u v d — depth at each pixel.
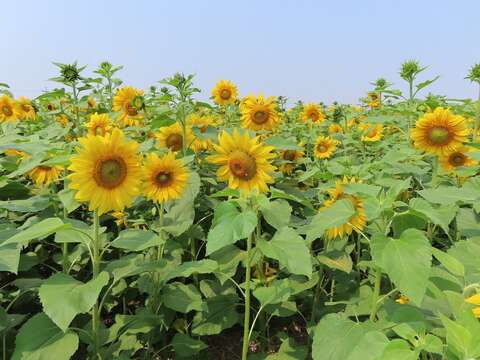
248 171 0.87
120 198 0.75
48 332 0.71
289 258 0.66
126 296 1.21
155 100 1.45
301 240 0.68
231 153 0.88
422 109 1.80
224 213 0.70
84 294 0.63
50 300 0.61
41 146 0.93
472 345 0.44
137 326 0.90
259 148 0.87
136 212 1.29
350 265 0.99
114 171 0.74
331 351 0.61
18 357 0.67
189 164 1.36
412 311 0.63
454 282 0.66
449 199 0.73
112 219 1.45
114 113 1.84
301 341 1.12
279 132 2.39
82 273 1.31
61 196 0.76
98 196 0.74
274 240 0.70
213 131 1.48
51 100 2.20
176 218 1.11
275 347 1.09
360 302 0.91
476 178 1.05
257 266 1.05
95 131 1.64
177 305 0.94
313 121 2.66
